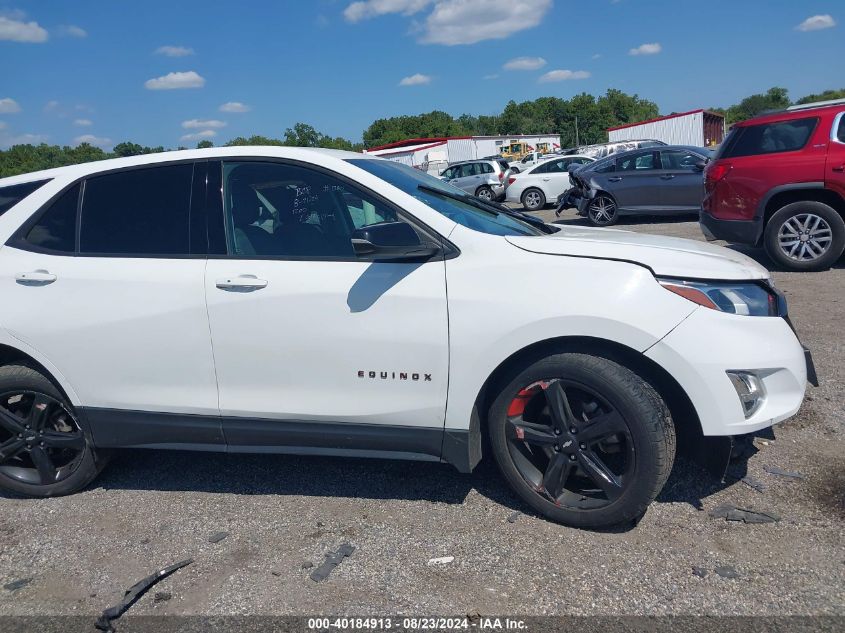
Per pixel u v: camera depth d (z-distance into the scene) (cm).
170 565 305
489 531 317
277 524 334
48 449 373
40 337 348
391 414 320
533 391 313
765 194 781
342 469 389
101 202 356
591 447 306
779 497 328
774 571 275
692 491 340
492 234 318
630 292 290
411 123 11069
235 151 348
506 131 11200
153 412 347
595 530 313
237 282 324
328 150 369
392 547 308
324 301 316
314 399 327
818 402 430
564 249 306
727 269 303
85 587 293
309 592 280
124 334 340
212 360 333
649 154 1408
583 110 10600
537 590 273
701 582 271
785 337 305
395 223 299
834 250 770
